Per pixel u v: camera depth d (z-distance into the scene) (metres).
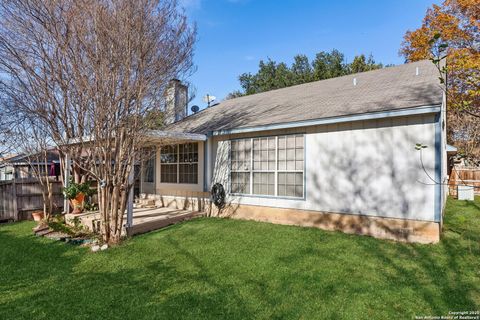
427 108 6.21
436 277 4.71
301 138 8.54
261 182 9.43
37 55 7.77
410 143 6.70
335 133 7.87
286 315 3.69
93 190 9.54
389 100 7.47
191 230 8.12
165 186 12.54
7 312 3.88
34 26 7.58
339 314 3.69
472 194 12.98
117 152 6.90
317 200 8.20
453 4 17.86
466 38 17.03
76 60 6.59
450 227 7.64
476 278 4.66
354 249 6.16
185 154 11.70
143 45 6.71
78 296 4.31
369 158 7.29
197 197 11.13
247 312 3.77
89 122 6.63
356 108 7.62
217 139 10.68
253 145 9.63
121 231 7.48
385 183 7.04
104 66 6.34
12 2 7.38
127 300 4.16
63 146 7.70
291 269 5.13
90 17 6.44
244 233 7.66
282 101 11.60
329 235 7.29
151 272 5.20
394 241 6.74
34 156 10.38
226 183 10.34
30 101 7.91
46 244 7.14
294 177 8.71
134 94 6.76
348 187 7.64
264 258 5.71
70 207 9.91
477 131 11.02
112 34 6.35
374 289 4.33
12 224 9.82
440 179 6.33
